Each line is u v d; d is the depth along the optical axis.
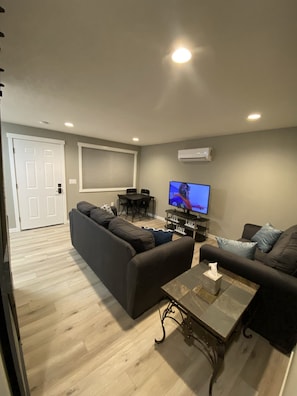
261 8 0.83
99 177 4.96
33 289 2.03
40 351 1.34
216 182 3.78
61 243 3.26
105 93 1.86
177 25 0.96
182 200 4.17
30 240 3.35
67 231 3.87
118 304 1.84
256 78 1.44
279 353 1.40
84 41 1.12
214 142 3.75
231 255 1.68
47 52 1.24
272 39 1.01
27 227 3.91
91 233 2.21
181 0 0.81
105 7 0.87
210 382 1.11
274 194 2.97
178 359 1.32
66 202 4.41
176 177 4.67
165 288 1.39
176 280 1.48
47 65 1.39
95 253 2.17
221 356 1.12
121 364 1.28
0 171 0.76
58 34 1.07
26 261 2.62
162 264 1.70
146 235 1.68
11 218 3.68
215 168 3.78
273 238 2.31
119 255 1.68
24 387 0.85
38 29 1.03
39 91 1.85
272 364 1.32
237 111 2.18
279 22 0.89
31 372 1.20
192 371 1.25
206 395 1.12
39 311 1.72
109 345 1.41
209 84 1.57
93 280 2.22
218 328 1.05
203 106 2.08
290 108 1.99
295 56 1.15
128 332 1.53
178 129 3.25
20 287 2.06
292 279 1.34
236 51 1.13
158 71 1.42
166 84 1.62
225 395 1.13
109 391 1.12
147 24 0.96
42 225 4.10
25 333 1.49
